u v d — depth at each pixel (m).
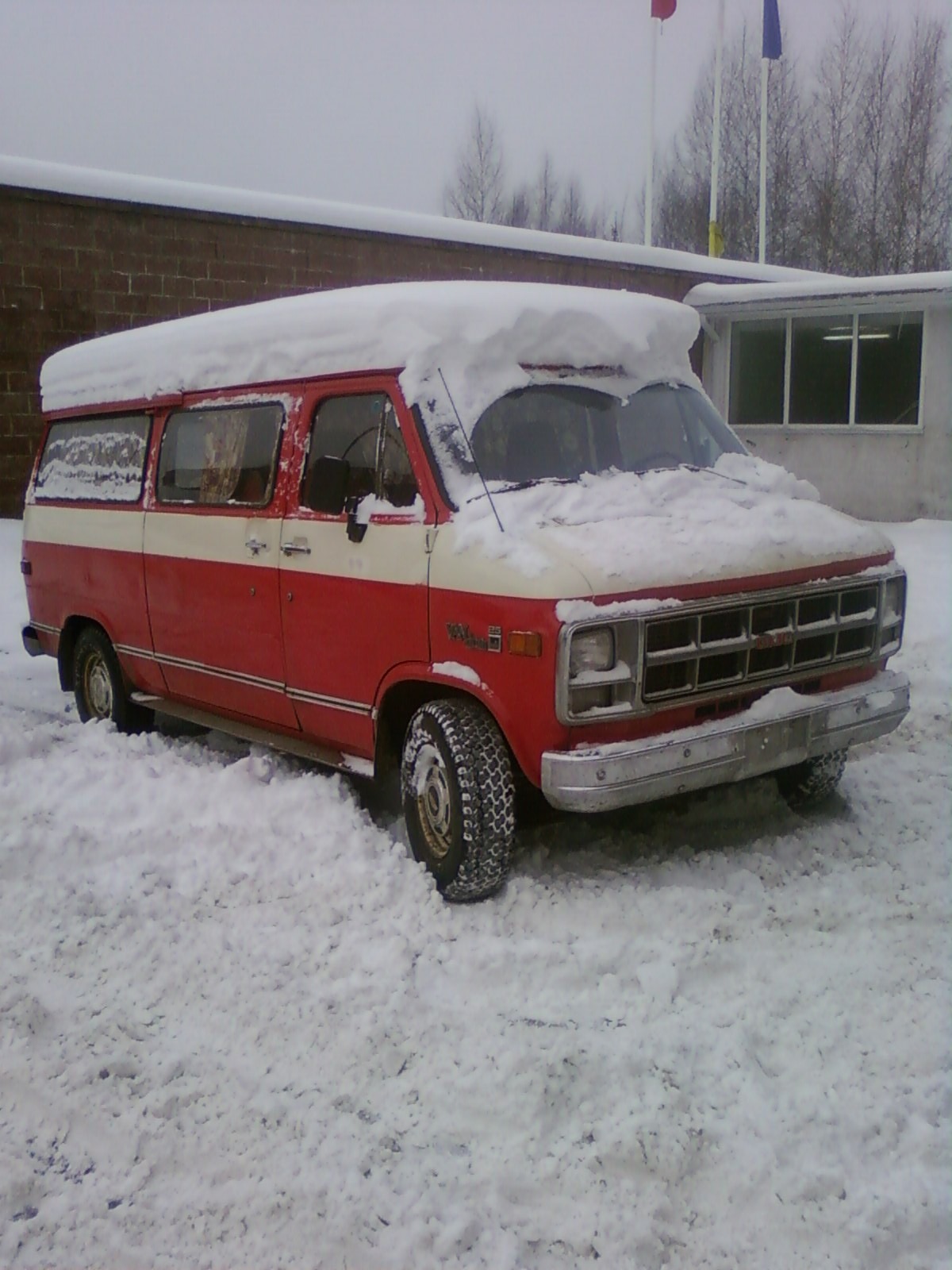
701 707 4.53
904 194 35.34
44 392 7.95
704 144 38.53
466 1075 3.50
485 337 4.95
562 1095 3.40
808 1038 3.68
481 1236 2.91
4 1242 2.92
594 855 5.04
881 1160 3.17
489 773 4.52
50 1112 3.38
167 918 4.46
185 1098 3.43
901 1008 3.84
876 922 4.43
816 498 5.60
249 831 5.13
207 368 6.14
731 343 18.48
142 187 14.02
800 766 5.54
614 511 4.70
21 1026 3.75
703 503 4.95
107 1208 3.03
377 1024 3.73
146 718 7.25
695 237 39.06
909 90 35.47
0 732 6.43
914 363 16.66
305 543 5.33
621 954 4.15
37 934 4.33
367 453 5.12
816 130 36.78
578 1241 2.89
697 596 4.40
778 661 4.75
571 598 4.16
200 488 6.17
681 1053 3.58
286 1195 3.04
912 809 5.60
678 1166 3.12
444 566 4.59
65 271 13.66
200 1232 2.95
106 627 7.05
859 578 4.97
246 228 14.83
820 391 17.69
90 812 5.46
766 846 5.10
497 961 4.09
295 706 5.57
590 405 5.21
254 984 4.00
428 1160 3.16
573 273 17.70
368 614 4.98
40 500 7.79
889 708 5.09
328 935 4.31
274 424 5.66
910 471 16.72
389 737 5.15
